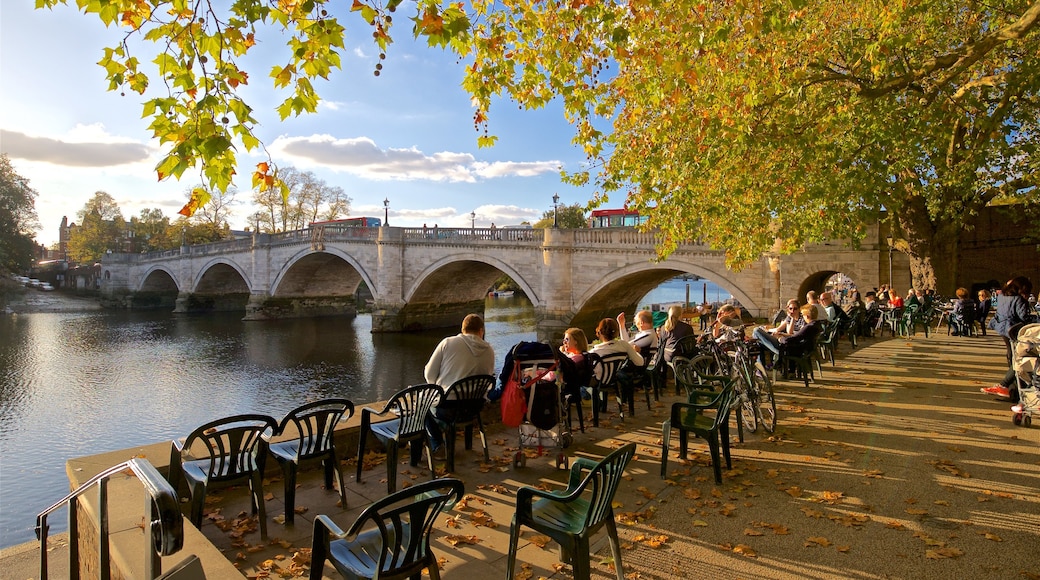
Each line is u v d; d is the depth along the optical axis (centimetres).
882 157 1051
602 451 685
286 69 464
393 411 714
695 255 3019
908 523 475
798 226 1263
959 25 1412
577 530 362
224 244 6619
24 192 7788
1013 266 2719
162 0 416
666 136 990
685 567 408
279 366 3553
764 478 586
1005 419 793
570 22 704
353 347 4181
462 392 598
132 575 290
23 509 1490
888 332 1988
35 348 4216
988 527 465
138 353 4019
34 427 2283
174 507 246
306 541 464
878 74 888
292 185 7675
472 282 5247
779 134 957
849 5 1086
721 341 932
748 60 925
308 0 435
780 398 960
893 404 898
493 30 705
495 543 450
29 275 9212
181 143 413
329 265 5981
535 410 601
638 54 737
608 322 828
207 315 7006
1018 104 1342
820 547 436
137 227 10294
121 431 2236
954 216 1873
